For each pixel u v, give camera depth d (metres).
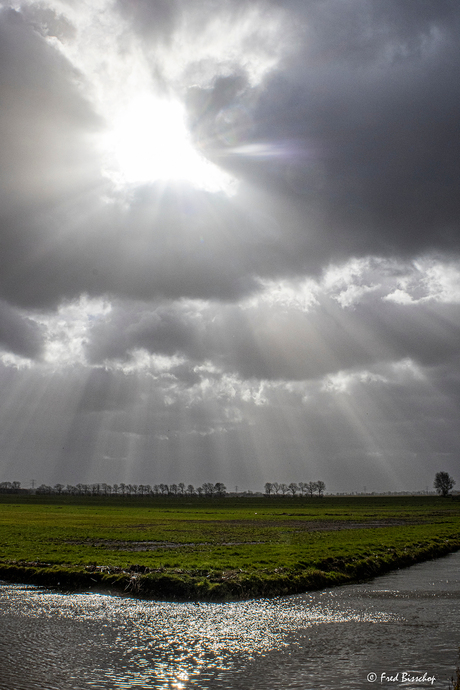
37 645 19.69
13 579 33.41
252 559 38.31
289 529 74.69
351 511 145.62
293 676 16.62
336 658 18.33
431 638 20.75
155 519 100.25
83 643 19.94
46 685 15.73
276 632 21.58
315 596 29.33
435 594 30.14
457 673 15.78
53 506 173.38
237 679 16.34
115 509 153.12
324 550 44.22
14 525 76.75
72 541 54.72
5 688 15.41
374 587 32.53
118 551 43.78
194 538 59.50
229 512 137.75
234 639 20.56
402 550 48.47
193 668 17.33
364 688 15.62
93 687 15.61
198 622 23.09
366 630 21.94
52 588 30.83
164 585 29.14
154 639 20.50
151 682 16.11
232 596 28.23
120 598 28.22
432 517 112.12
